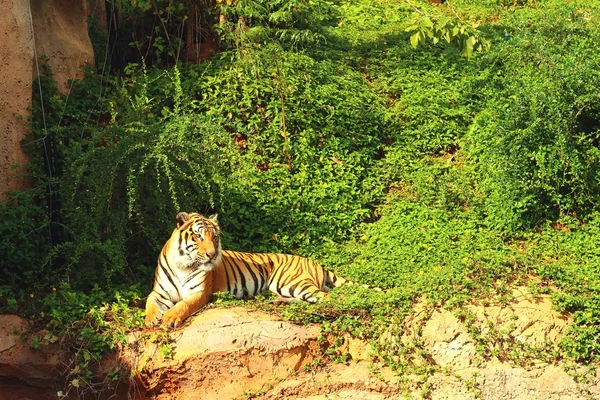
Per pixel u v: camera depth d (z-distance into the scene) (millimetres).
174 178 11328
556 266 10617
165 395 9711
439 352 9938
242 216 12312
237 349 9609
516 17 17156
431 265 11445
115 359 9672
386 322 10047
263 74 14266
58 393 9625
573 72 12688
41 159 11641
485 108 14555
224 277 10633
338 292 10641
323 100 14195
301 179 13070
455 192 13125
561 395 9805
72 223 10977
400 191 13422
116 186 11172
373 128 14312
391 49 16375
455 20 14312
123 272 10789
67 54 13656
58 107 12562
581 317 10000
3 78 11367
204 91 14023
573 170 12211
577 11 16609
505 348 9938
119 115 13453
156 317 10039
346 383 9734
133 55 15312
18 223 10609
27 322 9820
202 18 15320
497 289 10273
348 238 12492
